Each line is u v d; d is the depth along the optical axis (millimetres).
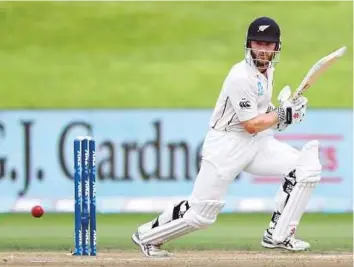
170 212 25969
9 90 48781
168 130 42500
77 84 48812
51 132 42719
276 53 25109
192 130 42469
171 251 30594
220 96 25422
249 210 42250
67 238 35250
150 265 25000
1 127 42688
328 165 42812
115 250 30859
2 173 42625
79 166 25969
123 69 48906
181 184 42406
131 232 37031
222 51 49188
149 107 48438
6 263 25312
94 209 26328
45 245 33000
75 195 26188
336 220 40844
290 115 25078
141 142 42531
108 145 42594
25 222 39969
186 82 48500
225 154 25297
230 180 25609
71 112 42781
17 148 42625
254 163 25969
